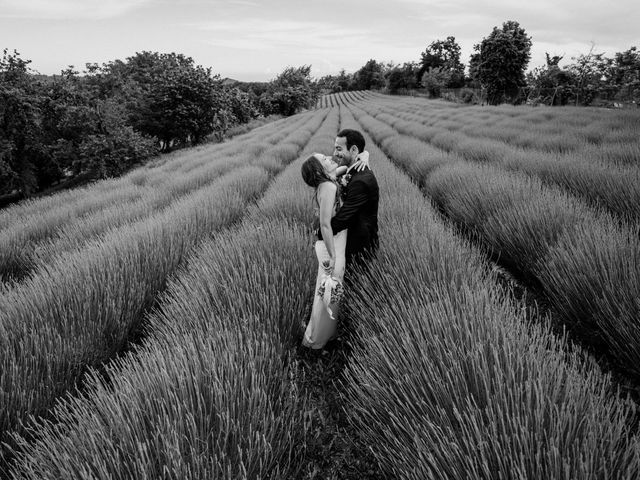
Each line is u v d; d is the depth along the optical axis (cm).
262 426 187
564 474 130
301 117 4509
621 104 2559
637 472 136
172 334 251
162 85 2812
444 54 8431
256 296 295
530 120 1573
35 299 323
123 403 182
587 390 176
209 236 501
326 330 276
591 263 285
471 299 229
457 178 634
